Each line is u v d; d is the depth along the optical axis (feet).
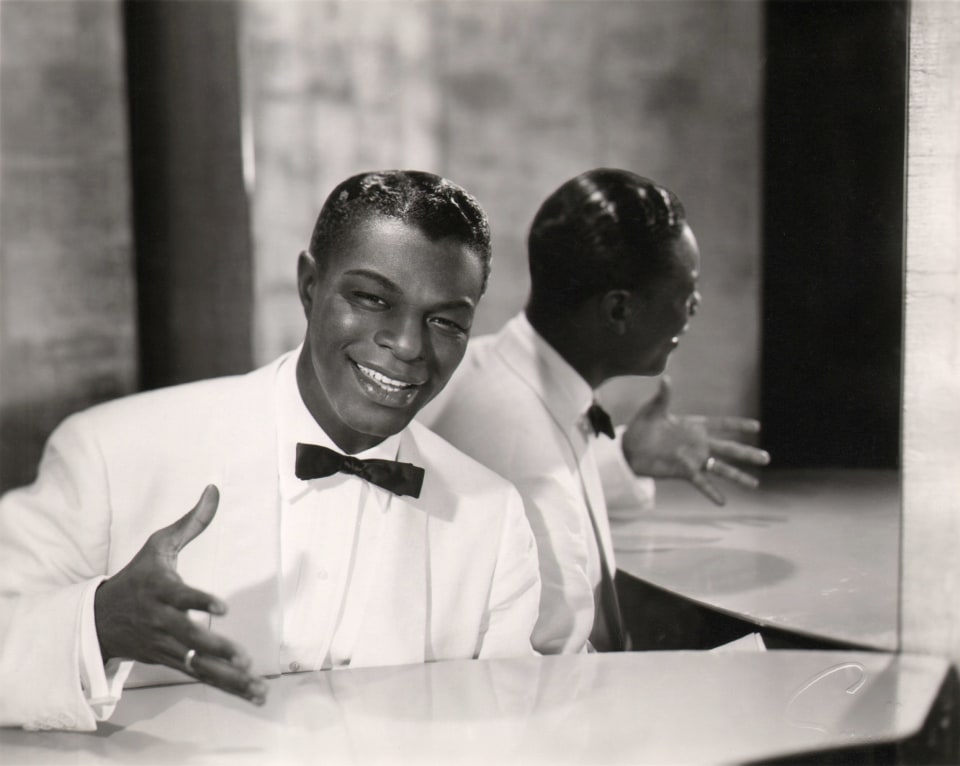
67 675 3.94
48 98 7.55
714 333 7.86
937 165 5.03
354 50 8.00
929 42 5.01
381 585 4.89
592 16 7.91
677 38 7.70
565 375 6.33
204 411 4.96
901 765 4.30
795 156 7.47
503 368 6.36
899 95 7.11
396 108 8.05
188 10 7.76
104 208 7.75
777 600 5.59
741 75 7.63
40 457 7.60
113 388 7.82
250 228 8.05
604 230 6.24
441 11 7.98
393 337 4.60
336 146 8.07
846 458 7.73
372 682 4.47
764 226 7.70
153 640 3.68
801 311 7.70
